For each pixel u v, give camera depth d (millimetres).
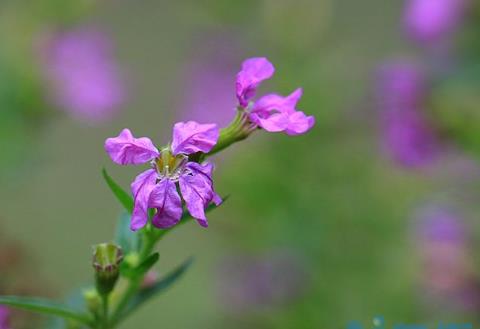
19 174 255
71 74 262
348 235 258
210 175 167
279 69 265
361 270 257
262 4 273
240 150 260
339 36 279
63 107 261
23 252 223
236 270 261
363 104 262
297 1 268
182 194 166
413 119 253
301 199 258
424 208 258
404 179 260
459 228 256
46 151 262
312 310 256
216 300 265
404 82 254
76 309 182
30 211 275
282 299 259
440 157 256
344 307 256
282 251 259
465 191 258
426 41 257
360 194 260
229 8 275
